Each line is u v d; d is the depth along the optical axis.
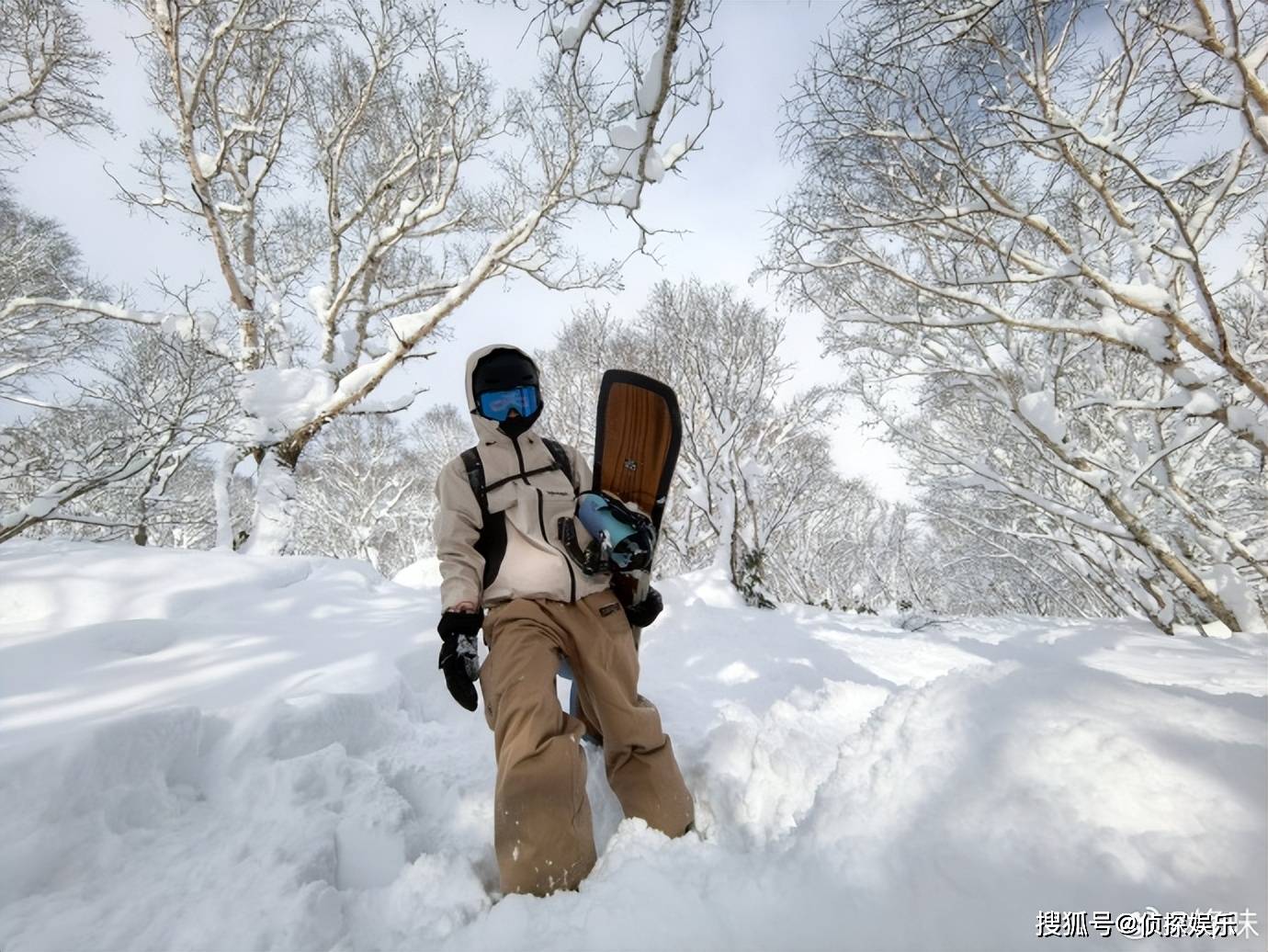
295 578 4.94
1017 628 8.36
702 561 13.59
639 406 2.02
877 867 1.09
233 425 7.38
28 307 11.69
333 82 12.35
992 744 1.22
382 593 4.86
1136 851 0.94
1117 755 1.10
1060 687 1.35
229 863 1.48
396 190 13.30
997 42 6.19
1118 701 1.28
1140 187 7.38
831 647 4.51
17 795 1.51
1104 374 9.71
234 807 1.77
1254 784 1.01
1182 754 1.09
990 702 1.35
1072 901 0.91
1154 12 5.36
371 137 13.06
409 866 1.51
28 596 3.75
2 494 6.19
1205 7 4.77
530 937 1.17
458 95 11.98
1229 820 0.95
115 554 4.41
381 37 11.52
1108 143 5.80
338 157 12.02
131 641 2.96
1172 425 9.84
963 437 12.55
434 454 23.86
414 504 23.61
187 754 1.91
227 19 10.12
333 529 22.91
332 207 12.12
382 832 1.63
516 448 1.84
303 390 10.91
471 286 11.09
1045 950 0.86
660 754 1.63
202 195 10.39
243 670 2.66
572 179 11.09
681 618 4.76
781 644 4.30
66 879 1.42
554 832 1.35
